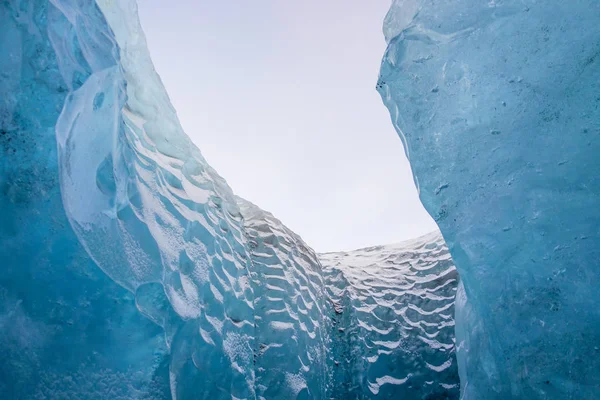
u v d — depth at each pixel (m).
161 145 3.96
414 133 2.35
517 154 2.01
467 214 2.19
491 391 2.17
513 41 2.01
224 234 4.24
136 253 2.35
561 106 1.89
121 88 2.47
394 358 5.48
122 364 2.04
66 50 1.86
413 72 2.32
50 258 1.82
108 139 2.26
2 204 1.68
